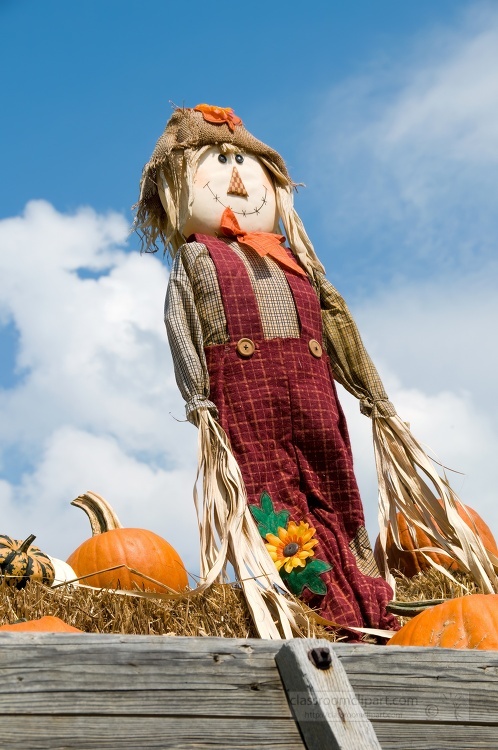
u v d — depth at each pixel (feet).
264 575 14.83
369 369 20.11
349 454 18.42
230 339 18.01
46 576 16.83
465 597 13.43
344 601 16.53
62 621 13.05
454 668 9.46
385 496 19.31
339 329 20.15
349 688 8.71
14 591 14.92
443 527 18.76
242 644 8.80
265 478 17.38
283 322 18.44
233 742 8.32
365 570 17.66
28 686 7.97
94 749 7.92
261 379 17.85
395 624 16.48
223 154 20.04
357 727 8.44
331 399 18.63
